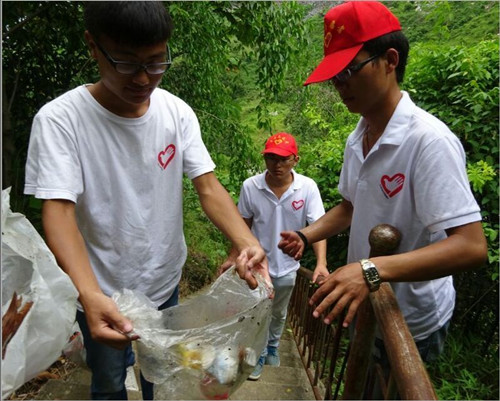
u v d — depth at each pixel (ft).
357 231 5.17
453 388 9.19
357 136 5.29
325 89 20.24
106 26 3.77
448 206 4.05
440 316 5.01
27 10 10.07
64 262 4.00
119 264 4.85
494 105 10.40
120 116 4.51
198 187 5.15
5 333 3.13
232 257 4.98
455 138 4.30
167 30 3.95
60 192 4.23
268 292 4.19
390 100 4.60
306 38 13.87
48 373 7.69
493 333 11.03
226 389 3.77
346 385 4.45
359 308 4.22
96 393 5.14
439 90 11.20
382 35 4.32
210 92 14.44
